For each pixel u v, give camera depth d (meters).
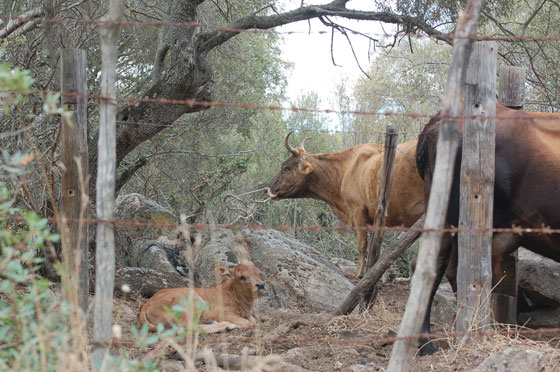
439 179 4.50
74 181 6.37
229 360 6.09
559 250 7.01
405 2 13.85
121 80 17.39
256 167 24.16
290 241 13.64
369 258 9.75
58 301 4.50
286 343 7.68
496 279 7.47
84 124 6.46
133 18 16.53
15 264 4.37
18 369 4.06
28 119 10.09
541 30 18.03
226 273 9.54
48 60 12.06
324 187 13.34
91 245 11.38
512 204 6.97
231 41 19.53
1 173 6.61
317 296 11.73
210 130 19.17
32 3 11.48
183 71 11.65
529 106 18.75
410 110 25.58
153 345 6.57
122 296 10.52
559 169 6.78
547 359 5.87
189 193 18.84
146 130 11.95
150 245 12.67
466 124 6.66
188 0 11.95
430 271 4.49
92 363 4.42
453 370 5.98
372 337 8.10
